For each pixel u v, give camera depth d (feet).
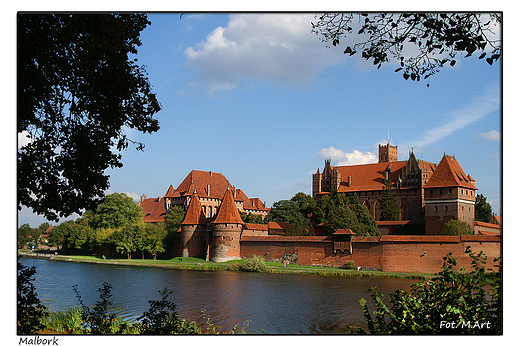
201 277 214.28
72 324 78.38
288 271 234.99
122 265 292.61
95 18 55.21
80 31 55.31
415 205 412.98
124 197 395.96
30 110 57.06
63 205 63.05
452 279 41.96
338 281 196.54
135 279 205.46
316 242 259.19
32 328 59.11
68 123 62.80
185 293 161.17
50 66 59.11
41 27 55.83
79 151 61.62
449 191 307.17
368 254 239.30
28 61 55.52
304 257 263.08
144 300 144.15
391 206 405.80
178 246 338.54
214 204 460.14
